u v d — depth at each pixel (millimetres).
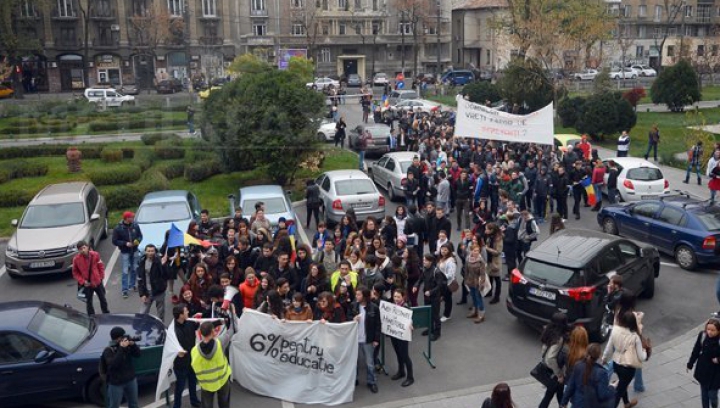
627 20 81500
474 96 43188
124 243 15578
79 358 10500
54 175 26938
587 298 11836
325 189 21094
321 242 15039
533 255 12758
